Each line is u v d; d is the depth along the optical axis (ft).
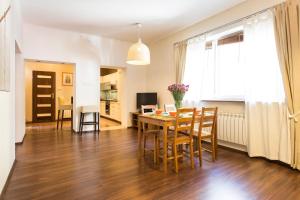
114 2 12.07
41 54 16.22
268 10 10.27
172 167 9.55
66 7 12.80
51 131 18.40
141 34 18.17
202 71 14.35
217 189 7.30
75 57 17.74
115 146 13.23
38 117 24.49
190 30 15.80
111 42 19.60
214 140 10.84
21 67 14.02
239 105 12.12
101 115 29.89
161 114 11.00
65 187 7.38
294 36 9.04
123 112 21.26
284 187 7.46
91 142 14.29
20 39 12.98
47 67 24.98
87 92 18.38
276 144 10.13
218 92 14.06
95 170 9.05
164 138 9.12
